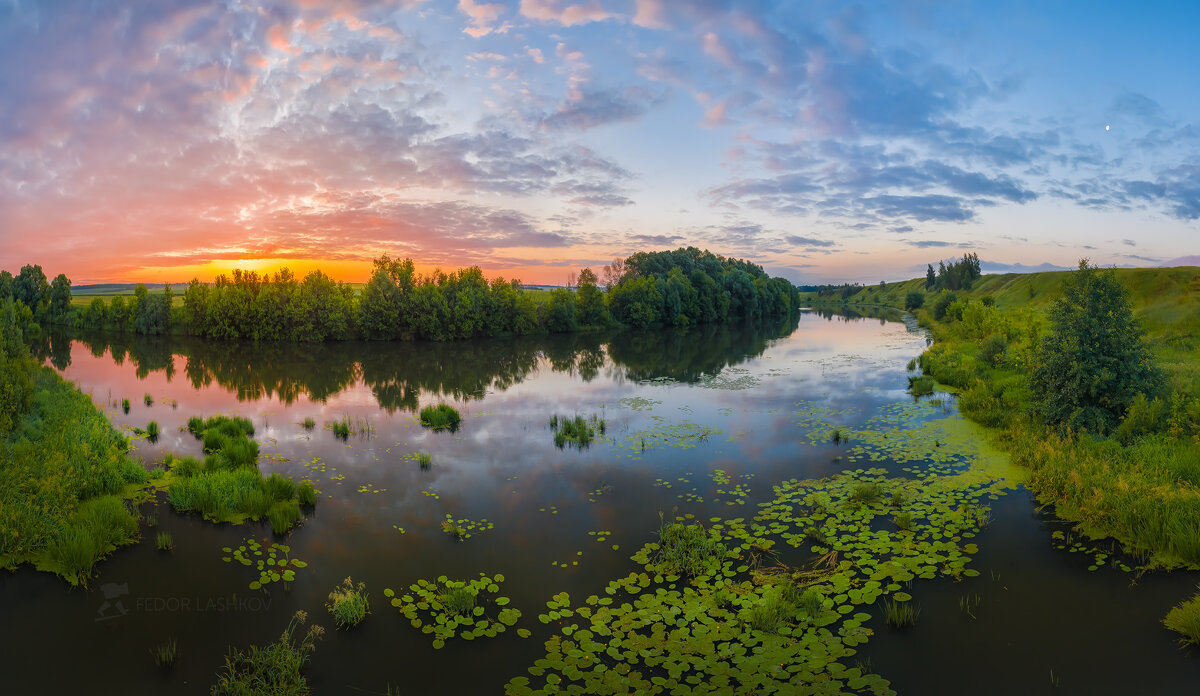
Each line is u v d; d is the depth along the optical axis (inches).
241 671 313.0
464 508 530.9
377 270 2423.7
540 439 770.8
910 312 4057.6
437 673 307.9
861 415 873.5
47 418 733.3
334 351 1975.9
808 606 349.4
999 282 3531.0
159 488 571.8
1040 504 511.2
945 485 560.1
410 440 769.6
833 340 2198.6
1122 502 458.3
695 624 341.1
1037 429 682.8
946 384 1120.8
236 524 496.4
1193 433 578.9
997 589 377.4
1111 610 352.8
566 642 328.2
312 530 486.0
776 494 550.9
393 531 483.2
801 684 287.4
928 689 287.7
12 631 347.6
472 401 1055.6
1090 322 654.5
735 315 3887.8
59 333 2635.3
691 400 1033.5
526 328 2625.5
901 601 362.6
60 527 447.2
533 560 430.0
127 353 1888.5
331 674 308.8
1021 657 311.3
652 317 3097.9
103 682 304.0
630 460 669.3
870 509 507.2
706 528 478.0
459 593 369.7
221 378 1357.0
